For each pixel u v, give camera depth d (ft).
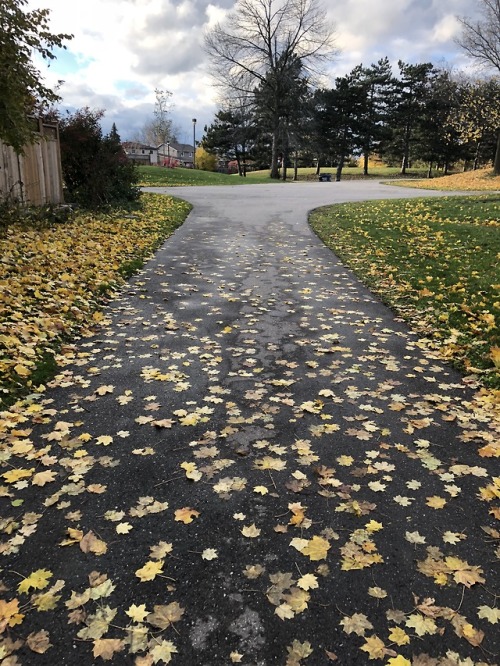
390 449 10.10
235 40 133.90
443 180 102.89
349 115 171.12
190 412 11.40
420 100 172.96
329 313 19.20
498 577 6.94
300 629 6.11
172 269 25.50
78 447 9.92
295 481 9.01
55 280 20.77
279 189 80.59
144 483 8.87
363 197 65.67
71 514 8.02
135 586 6.68
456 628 6.13
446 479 9.14
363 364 14.39
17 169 33.14
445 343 15.97
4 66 23.17
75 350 14.89
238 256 29.22
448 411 11.71
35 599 6.42
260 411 11.53
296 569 7.01
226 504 8.37
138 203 47.88
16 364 12.98
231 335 16.53
